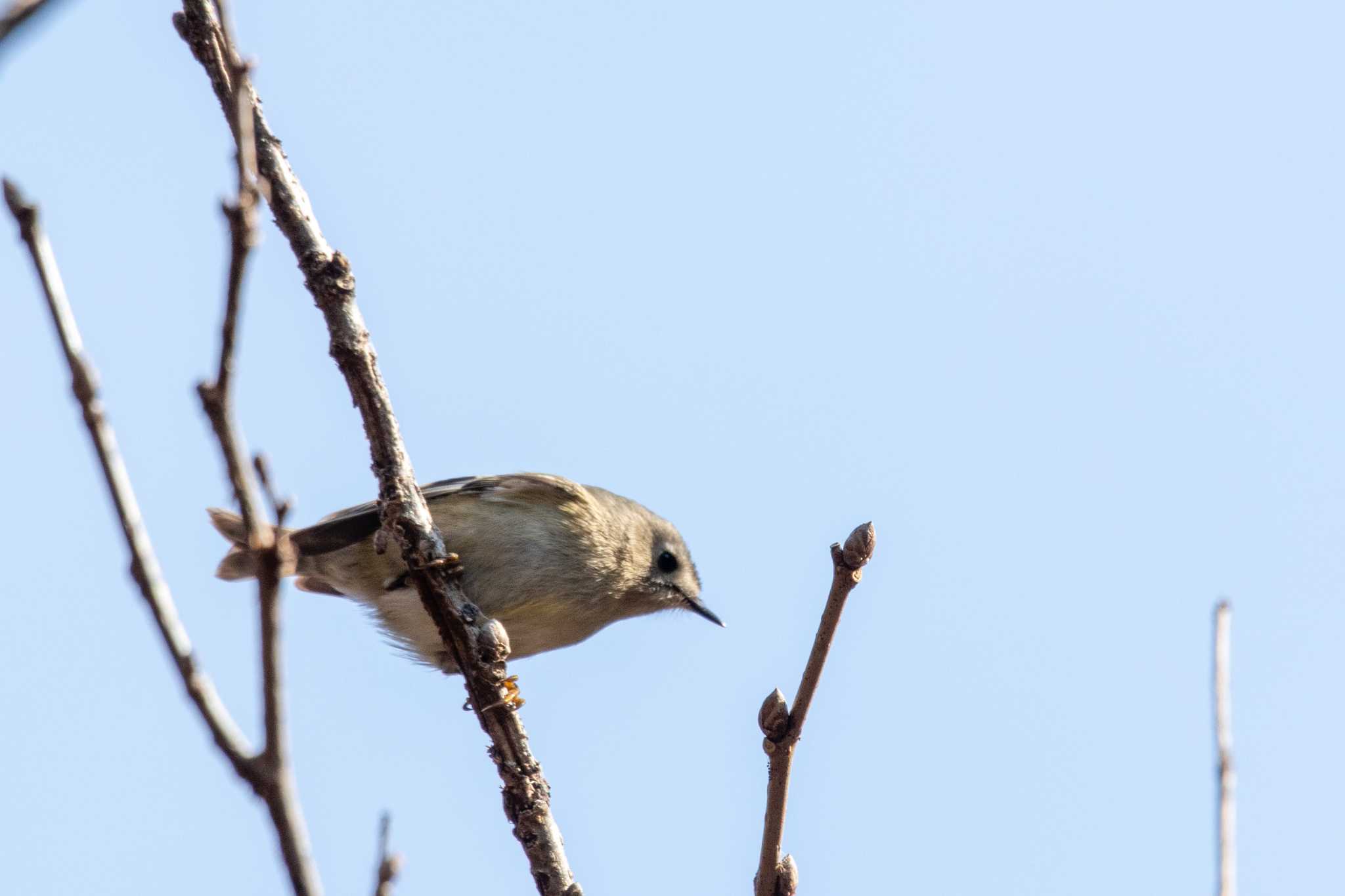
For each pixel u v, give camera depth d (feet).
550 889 31.48
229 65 17.02
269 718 14.62
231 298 14.71
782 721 24.17
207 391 14.55
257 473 14.80
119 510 15.06
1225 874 23.08
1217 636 24.93
